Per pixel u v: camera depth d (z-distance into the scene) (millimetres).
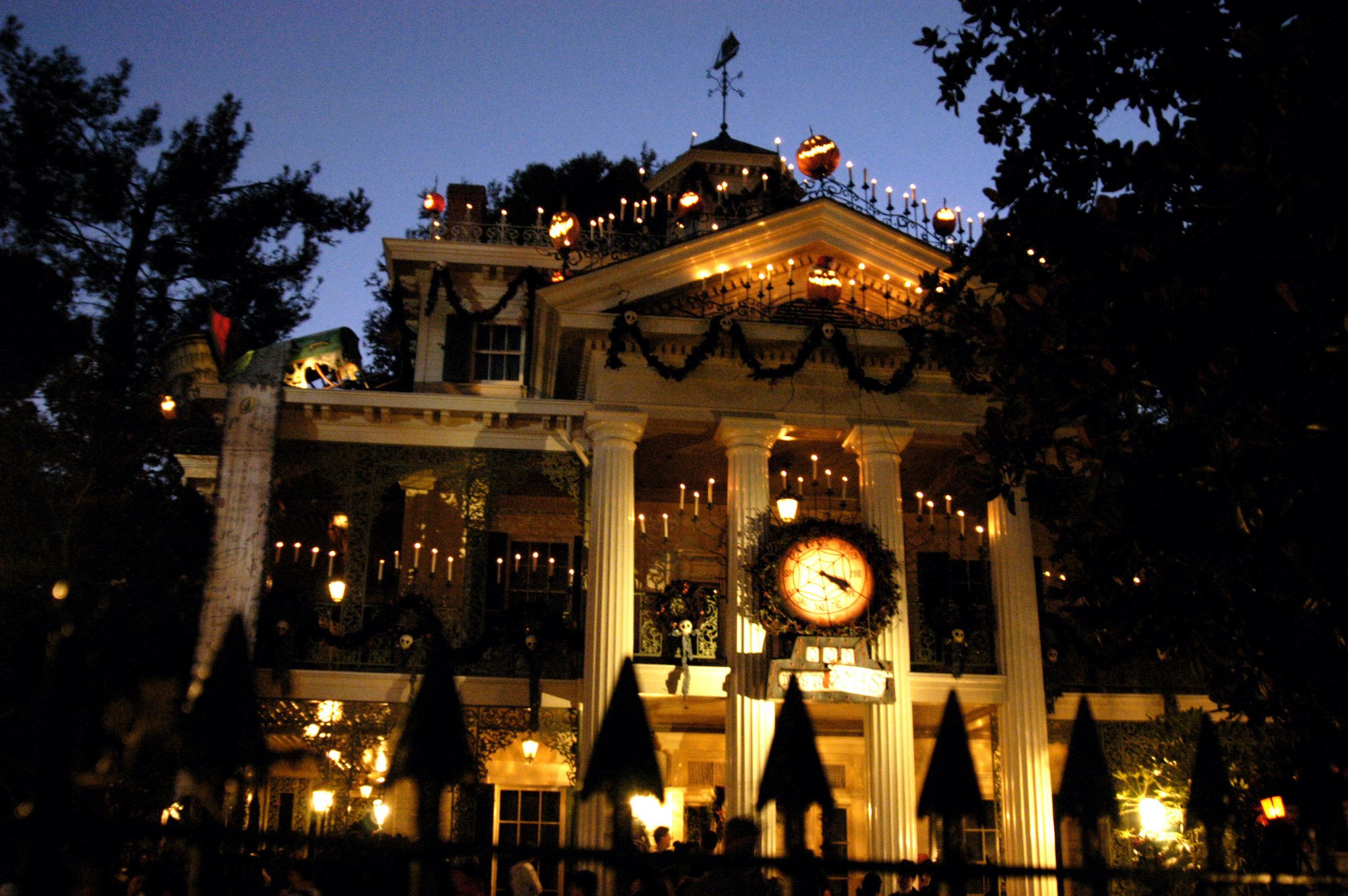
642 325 19625
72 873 3801
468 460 20688
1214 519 9352
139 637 18000
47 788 3564
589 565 19203
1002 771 19312
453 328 24922
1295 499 8578
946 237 20656
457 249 25375
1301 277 8234
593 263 22859
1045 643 19797
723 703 20359
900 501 19891
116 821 3510
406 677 19109
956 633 19609
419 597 19297
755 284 20562
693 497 24406
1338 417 8258
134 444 21062
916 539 24188
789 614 18422
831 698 18031
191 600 20234
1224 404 8914
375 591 23984
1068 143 10625
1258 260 8703
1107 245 10000
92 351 23359
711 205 29062
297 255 30938
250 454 19438
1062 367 10305
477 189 27422
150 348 28594
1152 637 11039
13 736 16156
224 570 18703
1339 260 8133
